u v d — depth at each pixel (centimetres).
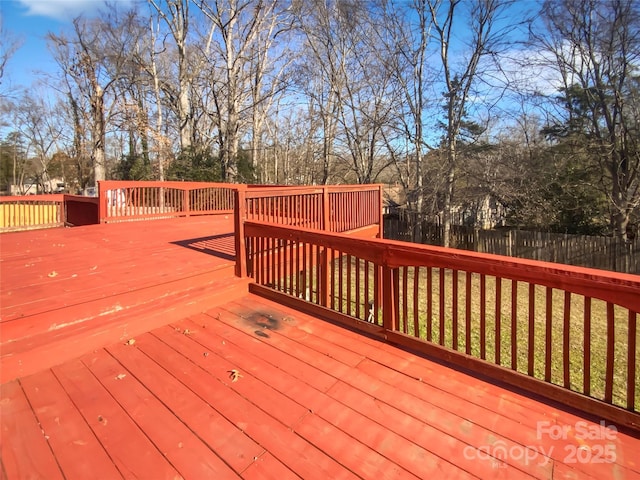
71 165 2747
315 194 535
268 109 2367
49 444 185
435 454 179
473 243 1611
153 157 1997
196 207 1023
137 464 173
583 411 206
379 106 1831
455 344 260
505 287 1038
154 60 2152
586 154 1452
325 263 339
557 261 1419
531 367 227
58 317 279
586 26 1373
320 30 1866
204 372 249
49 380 239
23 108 3209
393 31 1708
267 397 223
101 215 809
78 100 2528
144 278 361
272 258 381
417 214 1734
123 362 262
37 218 1089
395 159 1861
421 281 1072
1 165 3681
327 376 245
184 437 190
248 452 181
